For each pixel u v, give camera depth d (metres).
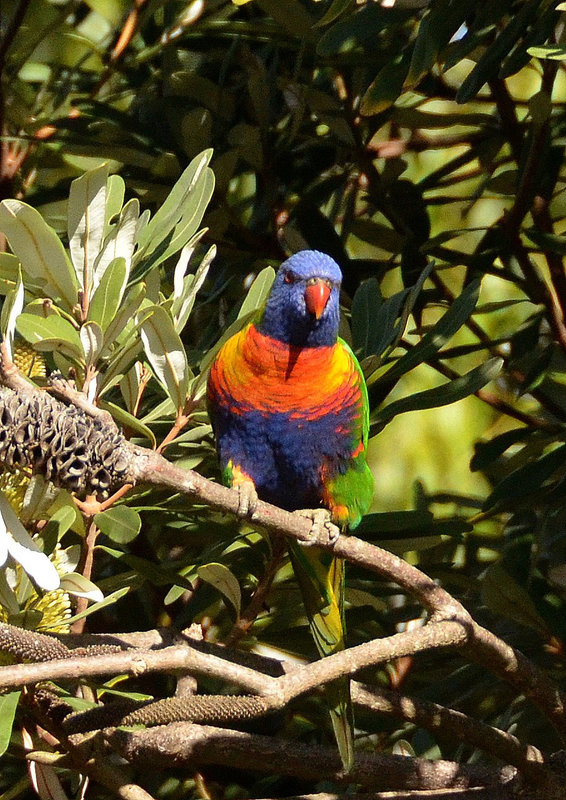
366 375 7.46
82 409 4.83
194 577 7.91
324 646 7.06
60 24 9.30
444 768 6.25
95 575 8.54
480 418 12.87
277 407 7.07
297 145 9.49
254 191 9.98
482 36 7.30
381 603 7.65
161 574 6.54
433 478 12.77
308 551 6.67
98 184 5.71
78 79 9.99
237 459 7.37
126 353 5.70
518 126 9.48
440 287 9.77
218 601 8.33
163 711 5.22
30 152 9.50
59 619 5.73
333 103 8.89
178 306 6.25
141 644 5.93
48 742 6.01
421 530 7.26
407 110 9.30
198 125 8.54
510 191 9.76
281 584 7.57
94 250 5.84
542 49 5.83
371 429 7.61
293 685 4.77
